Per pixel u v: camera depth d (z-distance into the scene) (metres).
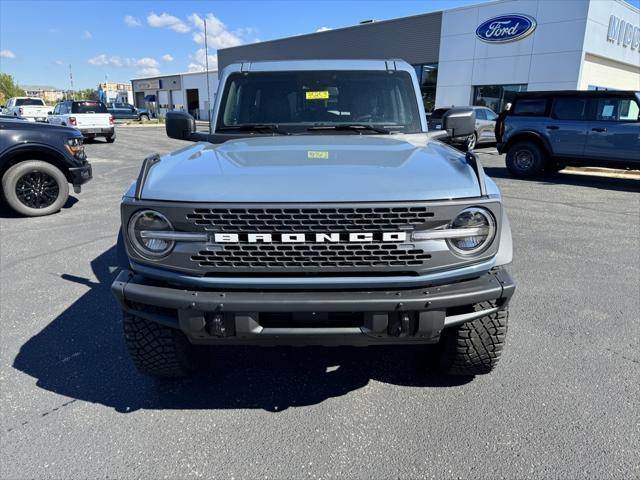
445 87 24.97
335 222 2.04
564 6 20.00
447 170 2.28
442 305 2.09
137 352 2.56
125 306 2.29
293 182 2.11
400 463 2.19
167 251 2.12
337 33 30.61
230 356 3.14
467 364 2.61
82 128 19.98
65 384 2.81
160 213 2.09
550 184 10.39
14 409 2.57
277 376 2.92
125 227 2.15
